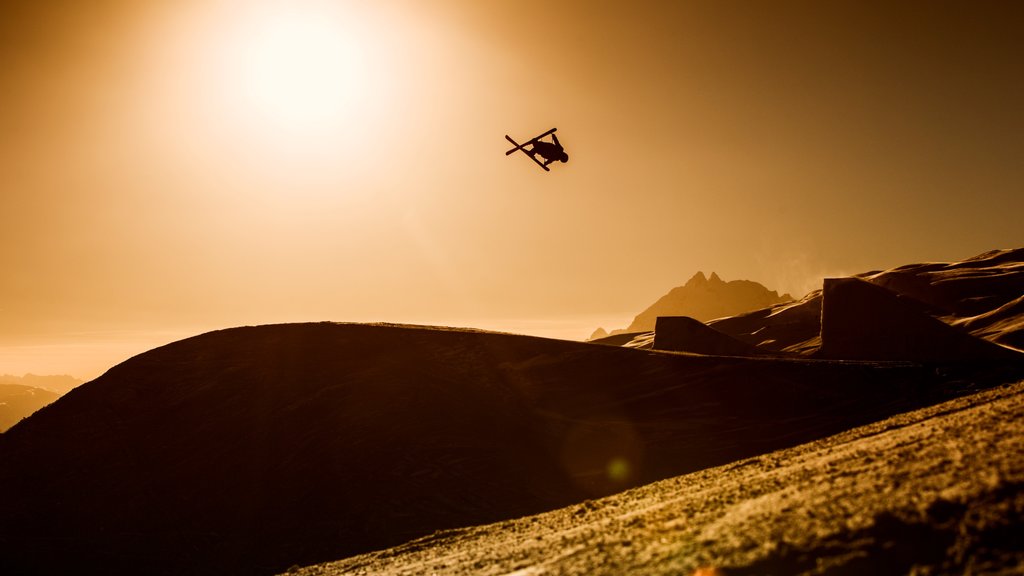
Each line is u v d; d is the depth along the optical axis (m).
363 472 53.47
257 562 45.06
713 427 58.00
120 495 55.03
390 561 31.56
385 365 71.44
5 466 59.88
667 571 12.50
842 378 63.34
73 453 61.12
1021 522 10.33
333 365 72.06
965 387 58.38
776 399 61.31
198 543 48.09
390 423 59.91
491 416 61.25
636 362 71.75
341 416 61.78
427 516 47.19
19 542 50.00
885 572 10.39
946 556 10.23
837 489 14.88
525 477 51.44
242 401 66.12
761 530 13.16
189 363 74.38
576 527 23.38
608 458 53.78
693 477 29.42
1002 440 15.12
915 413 28.48
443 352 75.06
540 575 15.43
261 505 51.59
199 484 55.22
